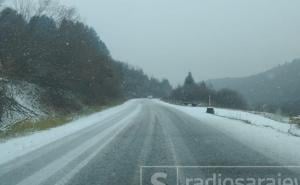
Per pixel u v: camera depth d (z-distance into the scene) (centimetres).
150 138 2061
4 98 3192
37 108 3909
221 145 1777
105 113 4784
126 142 1897
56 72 4644
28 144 1838
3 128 2528
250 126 2762
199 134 2256
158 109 5812
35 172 1207
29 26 4850
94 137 2119
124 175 1152
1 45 4131
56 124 3006
